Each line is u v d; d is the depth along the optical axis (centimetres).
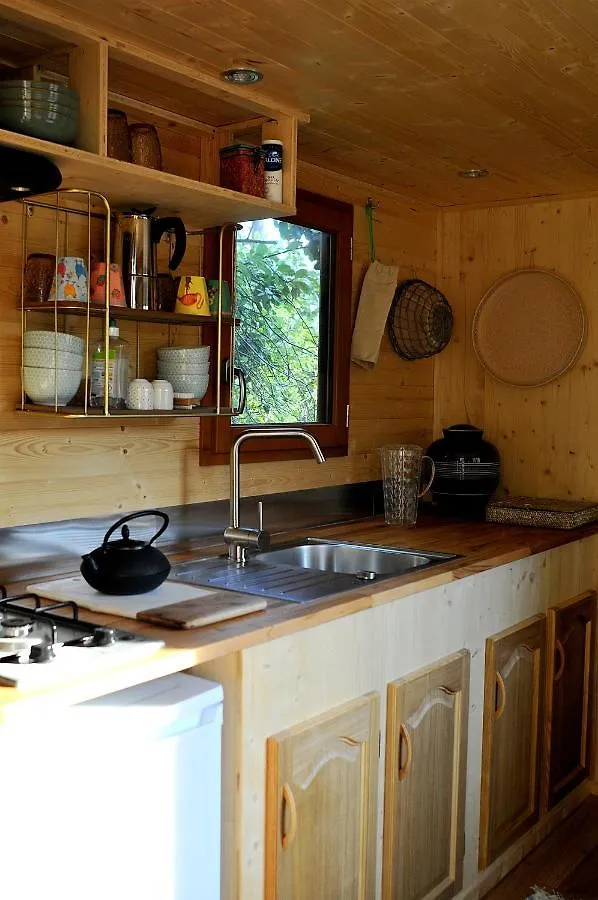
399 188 353
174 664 169
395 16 196
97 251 241
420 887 248
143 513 214
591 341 359
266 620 197
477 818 277
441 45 212
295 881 202
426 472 363
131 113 248
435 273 391
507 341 374
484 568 268
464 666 262
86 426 242
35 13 189
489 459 355
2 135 184
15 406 224
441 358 393
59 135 195
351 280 340
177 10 193
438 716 251
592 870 297
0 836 148
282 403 316
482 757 277
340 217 332
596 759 353
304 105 254
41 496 232
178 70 222
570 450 366
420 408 387
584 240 359
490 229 380
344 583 240
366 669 224
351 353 342
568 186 348
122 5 190
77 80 207
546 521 334
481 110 258
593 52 215
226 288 252
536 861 302
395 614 234
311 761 204
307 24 200
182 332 268
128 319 245
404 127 275
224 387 283
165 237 262
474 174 331
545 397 370
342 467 344
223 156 247
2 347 220
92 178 213
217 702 183
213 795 184
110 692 164
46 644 166
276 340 311
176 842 176
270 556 286
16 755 150
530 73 229
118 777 164
